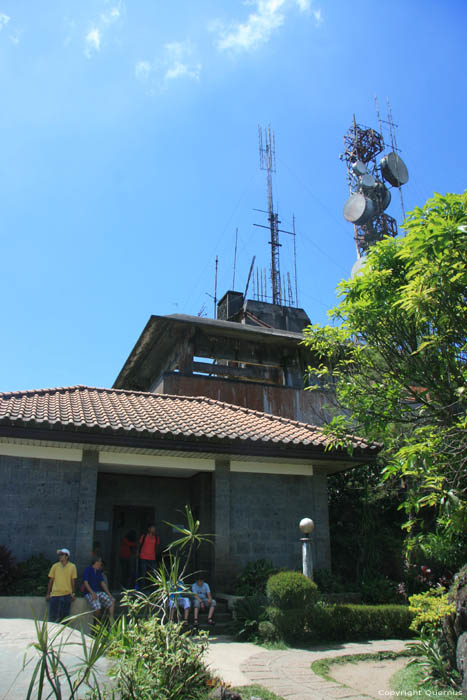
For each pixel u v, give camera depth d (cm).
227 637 1015
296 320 2820
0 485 1122
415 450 691
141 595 637
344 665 807
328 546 1349
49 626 643
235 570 1255
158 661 522
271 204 3291
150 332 1992
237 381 1942
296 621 958
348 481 1580
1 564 1016
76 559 1120
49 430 1091
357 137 3067
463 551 861
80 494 1165
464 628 689
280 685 672
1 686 443
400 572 1396
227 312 2727
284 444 1259
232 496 1309
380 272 805
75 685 424
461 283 659
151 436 1160
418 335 790
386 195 2869
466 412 702
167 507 1477
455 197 661
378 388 853
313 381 2103
